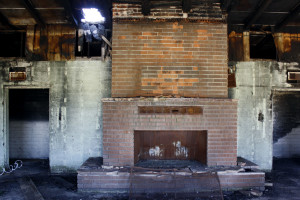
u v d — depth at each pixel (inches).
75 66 219.3
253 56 275.0
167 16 181.8
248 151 221.6
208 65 182.4
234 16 211.6
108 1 185.6
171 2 181.8
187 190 171.2
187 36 182.4
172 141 193.2
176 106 179.2
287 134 283.4
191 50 182.1
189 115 179.2
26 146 272.1
